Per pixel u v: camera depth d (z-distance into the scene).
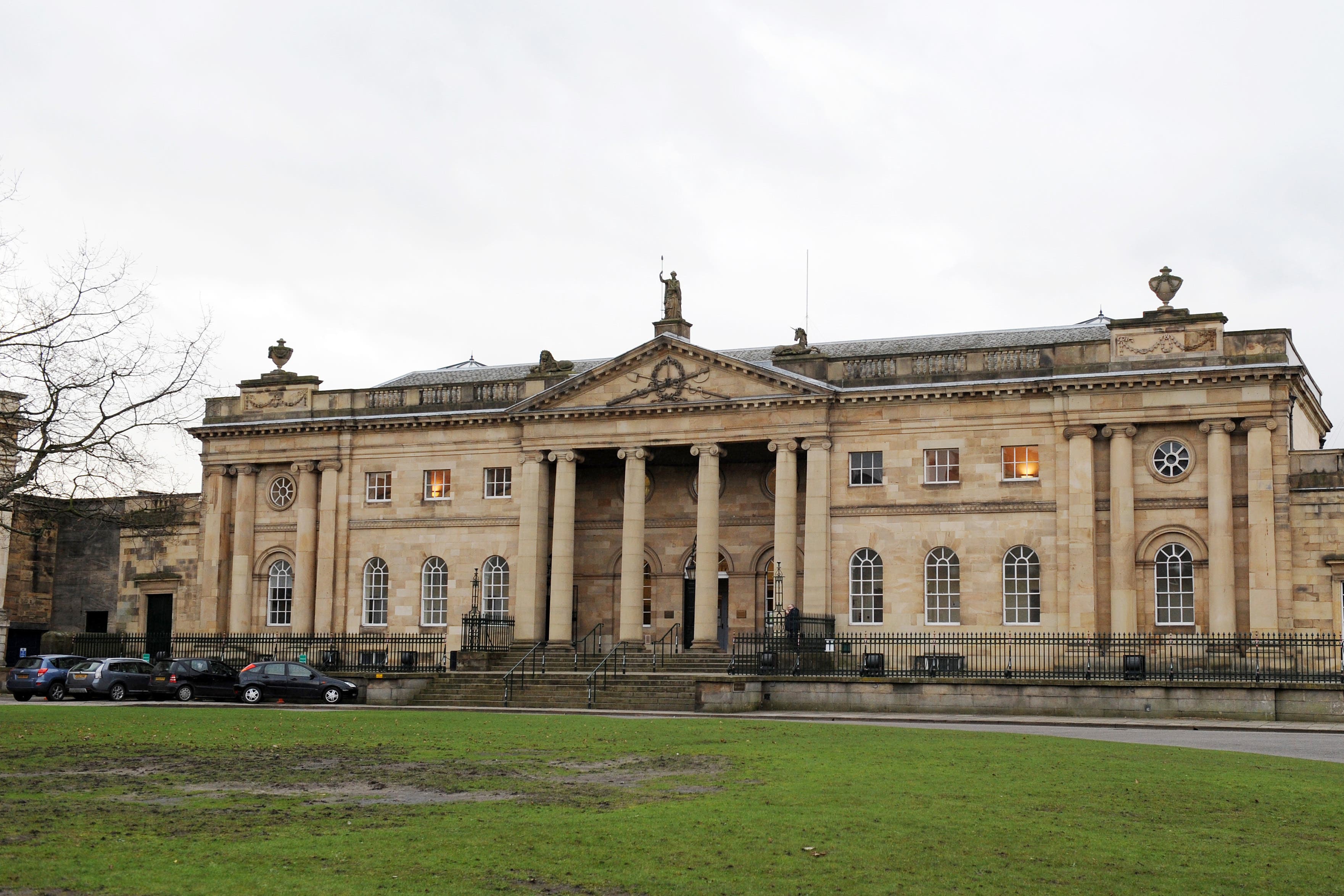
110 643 67.06
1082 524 52.97
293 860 16.78
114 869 16.20
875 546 56.28
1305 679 44.88
